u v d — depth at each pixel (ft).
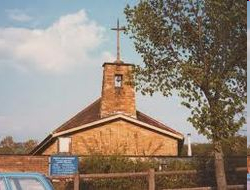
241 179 53.11
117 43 105.60
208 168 71.56
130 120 101.19
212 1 54.29
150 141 102.01
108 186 68.59
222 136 52.42
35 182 29.45
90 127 99.45
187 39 59.26
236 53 55.52
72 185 66.64
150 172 59.52
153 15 60.18
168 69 57.93
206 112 52.49
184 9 59.11
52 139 99.40
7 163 75.51
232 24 54.49
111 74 103.86
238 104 52.65
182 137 102.94
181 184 64.54
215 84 52.95
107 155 75.61
